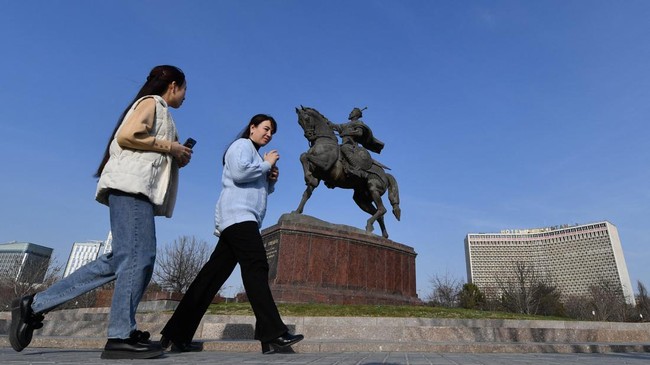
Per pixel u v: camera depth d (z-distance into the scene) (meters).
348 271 10.23
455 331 6.71
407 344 5.09
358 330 6.61
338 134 12.65
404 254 11.77
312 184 11.16
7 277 36.53
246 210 3.58
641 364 3.08
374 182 12.20
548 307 42.53
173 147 3.07
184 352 3.83
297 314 7.60
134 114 2.97
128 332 2.63
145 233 2.85
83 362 2.13
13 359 2.15
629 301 65.44
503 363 2.88
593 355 4.78
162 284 37.38
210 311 7.78
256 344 4.22
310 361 2.55
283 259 9.62
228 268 3.88
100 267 2.84
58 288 2.82
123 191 2.83
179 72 3.46
